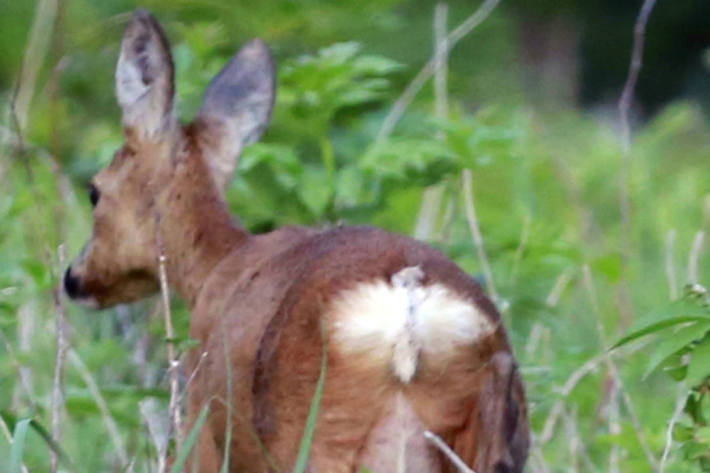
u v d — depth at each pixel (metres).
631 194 19.30
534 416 12.35
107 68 17.33
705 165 24.25
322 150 14.80
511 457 9.16
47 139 16.45
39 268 12.11
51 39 17.41
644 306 15.71
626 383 12.88
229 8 15.95
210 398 9.52
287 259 9.85
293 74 13.74
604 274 13.60
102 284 11.48
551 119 27.69
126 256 11.29
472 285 9.26
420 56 17.25
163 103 11.10
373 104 16.33
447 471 9.20
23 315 12.73
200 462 10.06
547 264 13.41
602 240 16.12
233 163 11.46
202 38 14.62
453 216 13.89
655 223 18.91
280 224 13.42
